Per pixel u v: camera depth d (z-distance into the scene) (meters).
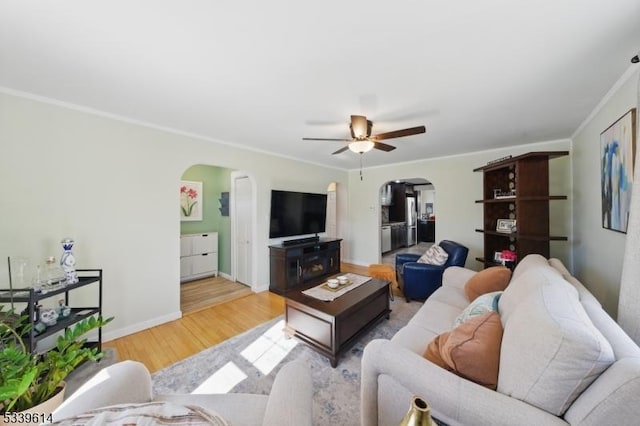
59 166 2.13
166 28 1.28
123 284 2.48
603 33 1.30
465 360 0.99
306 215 4.48
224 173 4.77
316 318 2.12
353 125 2.27
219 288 4.03
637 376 0.64
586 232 2.67
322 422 1.47
